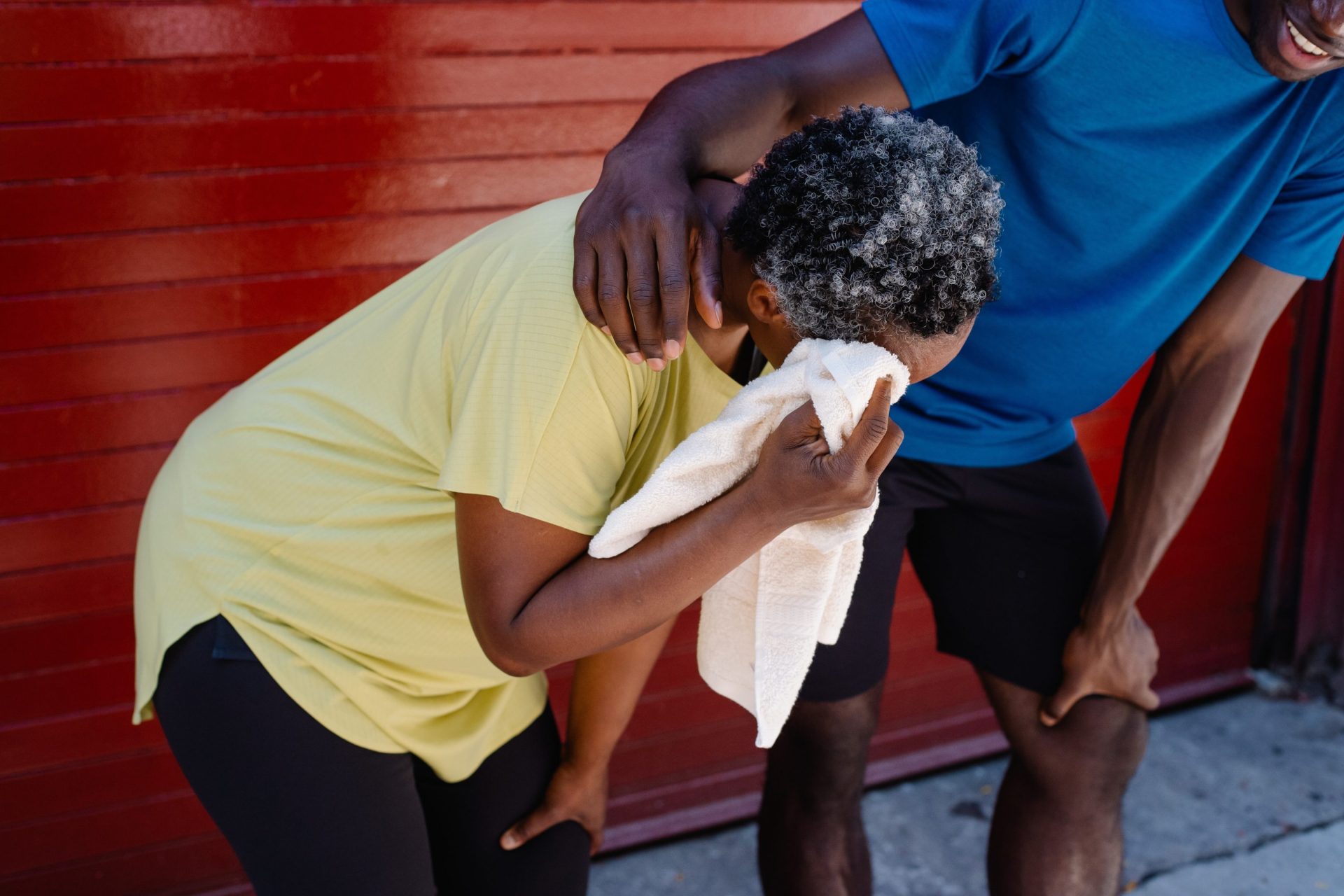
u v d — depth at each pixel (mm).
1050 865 2023
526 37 2285
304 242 2246
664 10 2367
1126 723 1983
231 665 1445
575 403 1181
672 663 2750
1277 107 1528
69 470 2205
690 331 1287
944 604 2113
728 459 1186
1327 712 3367
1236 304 1733
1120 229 1645
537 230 1269
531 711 1748
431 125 2270
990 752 3150
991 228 1126
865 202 1081
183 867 2500
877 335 1143
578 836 1764
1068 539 1966
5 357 2115
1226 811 2947
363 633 1474
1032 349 1791
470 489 1200
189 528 1518
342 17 2164
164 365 2221
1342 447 3230
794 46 1564
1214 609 3379
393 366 1398
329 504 1432
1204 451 1840
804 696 1953
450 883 1757
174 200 2150
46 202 2074
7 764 2299
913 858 2795
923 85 1540
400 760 1536
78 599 2271
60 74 2031
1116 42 1476
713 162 1392
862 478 1126
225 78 2125
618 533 1188
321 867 1451
